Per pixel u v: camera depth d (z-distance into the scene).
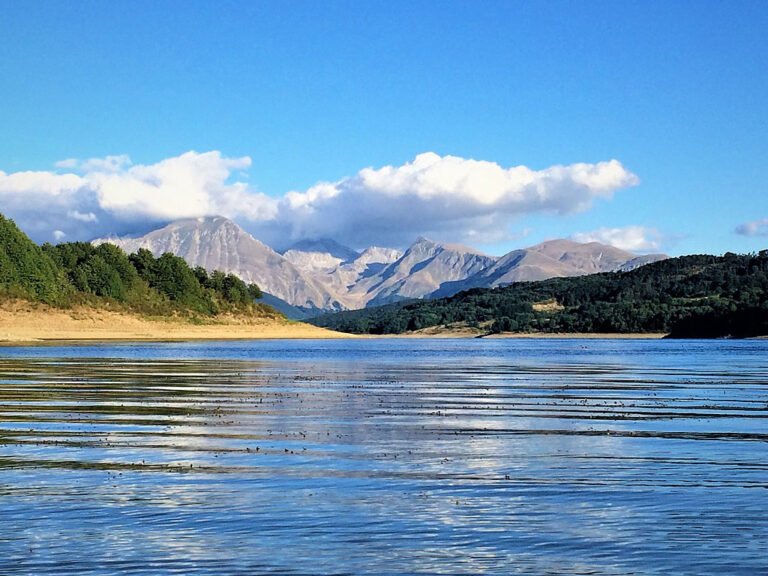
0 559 17.66
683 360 114.00
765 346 192.12
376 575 16.86
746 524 20.39
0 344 155.00
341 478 25.48
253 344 195.88
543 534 19.58
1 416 39.97
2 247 191.62
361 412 42.91
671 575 16.89
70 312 196.88
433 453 29.95
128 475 25.69
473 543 18.91
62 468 26.72
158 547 18.52
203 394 52.41
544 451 30.55
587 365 98.38
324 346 189.88
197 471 26.41
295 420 39.25
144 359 101.06
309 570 17.14
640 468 27.25
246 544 18.77
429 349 174.12
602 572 17.06
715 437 34.34
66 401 47.22
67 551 18.19
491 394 54.62
